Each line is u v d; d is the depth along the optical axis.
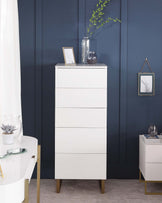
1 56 3.02
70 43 3.86
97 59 3.88
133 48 3.87
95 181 3.95
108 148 3.98
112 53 3.87
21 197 1.98
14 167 2.17
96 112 3.48
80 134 3.50
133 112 3.95
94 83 3.45
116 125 3.96
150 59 3.88
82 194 3.58
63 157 3.53
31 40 3.85
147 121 3.95
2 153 2.45
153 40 3.85
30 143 2.75
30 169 2.47
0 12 2.95
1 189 1.87
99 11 3.81
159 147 3.51
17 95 3.36
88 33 3.84
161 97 3.93
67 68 3.43
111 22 3.83
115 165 3.98
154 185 3.82
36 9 3.79
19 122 2.76
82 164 3.54
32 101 3.93
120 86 3.90
